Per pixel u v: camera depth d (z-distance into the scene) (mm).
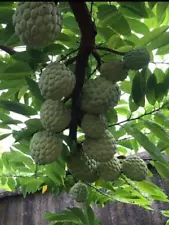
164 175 960
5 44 795
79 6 627
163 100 911
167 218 1415
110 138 762
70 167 830
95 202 1183
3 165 1154
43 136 740
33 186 1202
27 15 598
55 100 717
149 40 794
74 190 971
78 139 874
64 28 847
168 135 884
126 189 1100
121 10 760
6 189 1483
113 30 795
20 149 962
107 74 730
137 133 861
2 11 719
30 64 787
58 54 793
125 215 1463
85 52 727
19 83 878
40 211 1573
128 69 740
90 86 713
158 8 791
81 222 1128
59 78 667
